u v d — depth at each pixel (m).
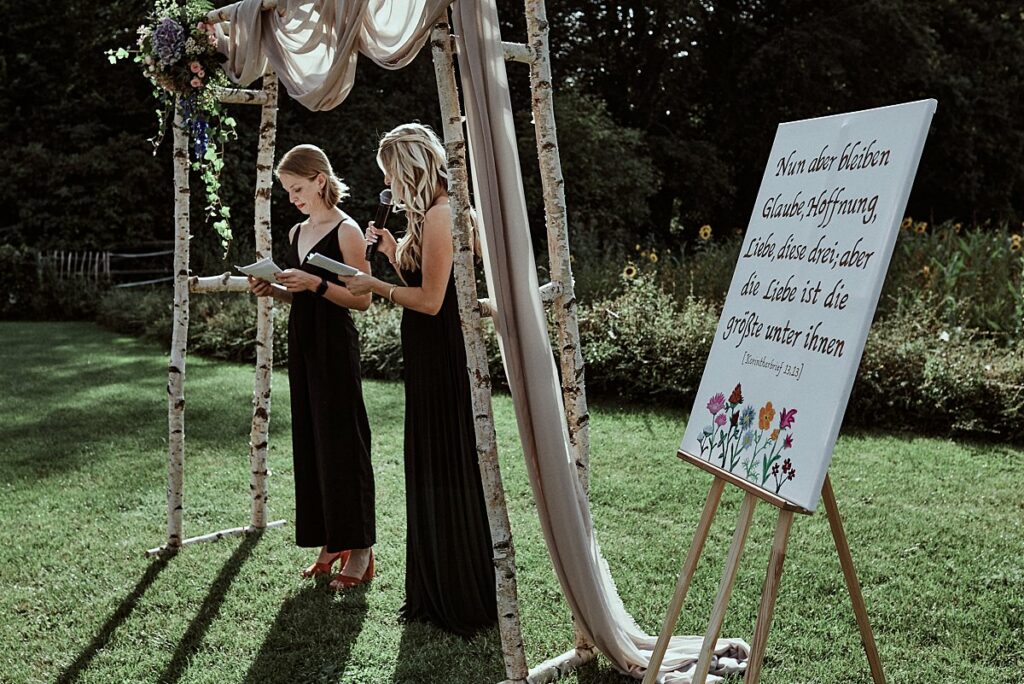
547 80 2.79
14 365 8.78
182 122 3.90
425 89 15.15
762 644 2.17
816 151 2.45
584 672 2.93
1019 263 8.20
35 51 15.59
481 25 2.62
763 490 2.26
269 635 3.21
